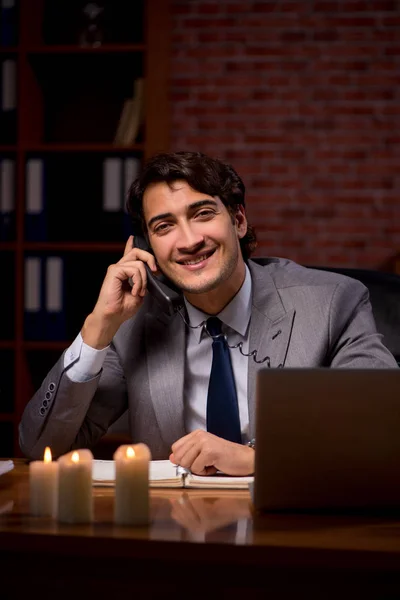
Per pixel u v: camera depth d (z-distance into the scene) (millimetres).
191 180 1650
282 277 1777
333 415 1127
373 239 4031
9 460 1619
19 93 3656
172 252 1669
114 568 963
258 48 4066
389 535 1003
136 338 1758
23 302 3590
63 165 3742
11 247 3590
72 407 1616
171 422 1673
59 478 1062
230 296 1711
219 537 979
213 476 1377
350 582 922
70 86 4004
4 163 3648
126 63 3877
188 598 950
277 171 4062
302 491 1136
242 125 4070
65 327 3543
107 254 3703
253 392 1639
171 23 4098
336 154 4043
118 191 3576
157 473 1366
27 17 3719
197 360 1729
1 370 3678
